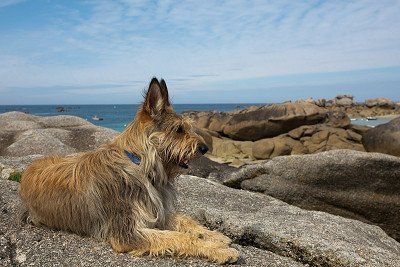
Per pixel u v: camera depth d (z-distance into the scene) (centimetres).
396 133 642
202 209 221
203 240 161
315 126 845
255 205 276
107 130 542
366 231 237
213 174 392
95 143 488
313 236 190
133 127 168
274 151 788
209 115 972
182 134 169
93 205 161
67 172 169
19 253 155
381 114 2181
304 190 338
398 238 339
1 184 236
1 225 177
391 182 335
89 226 165
